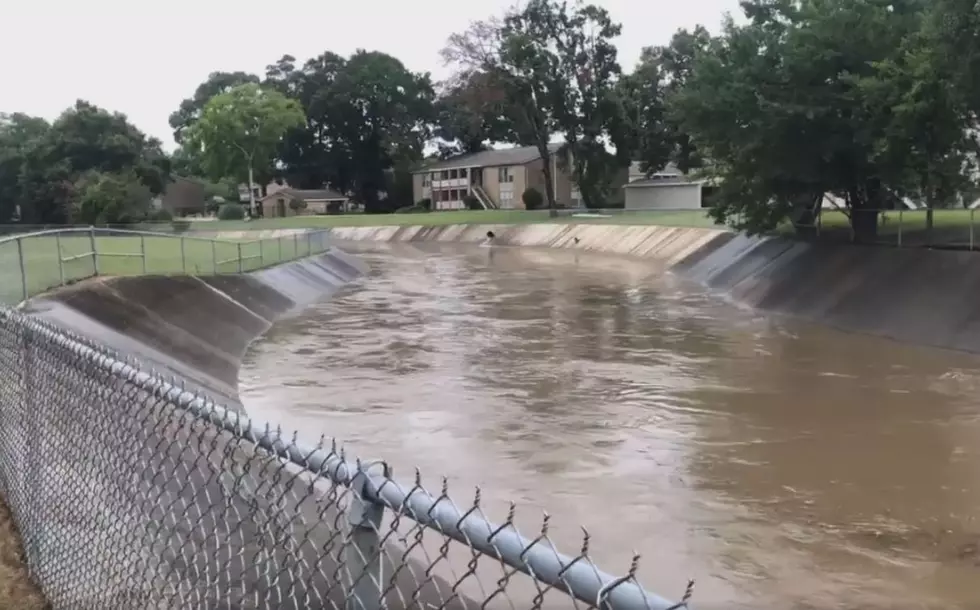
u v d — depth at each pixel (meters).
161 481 5.14
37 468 5.79
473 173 89.25
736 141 26.30
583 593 1.99
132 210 58.84
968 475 11.90
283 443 3.13
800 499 11.11
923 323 21.64
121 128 68.00
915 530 10.09
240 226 69.75
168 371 16.31
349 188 99.38
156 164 70.81
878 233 28.27
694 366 19.33
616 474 12.16
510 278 40.19
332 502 2.93
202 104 108.00
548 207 78.44
